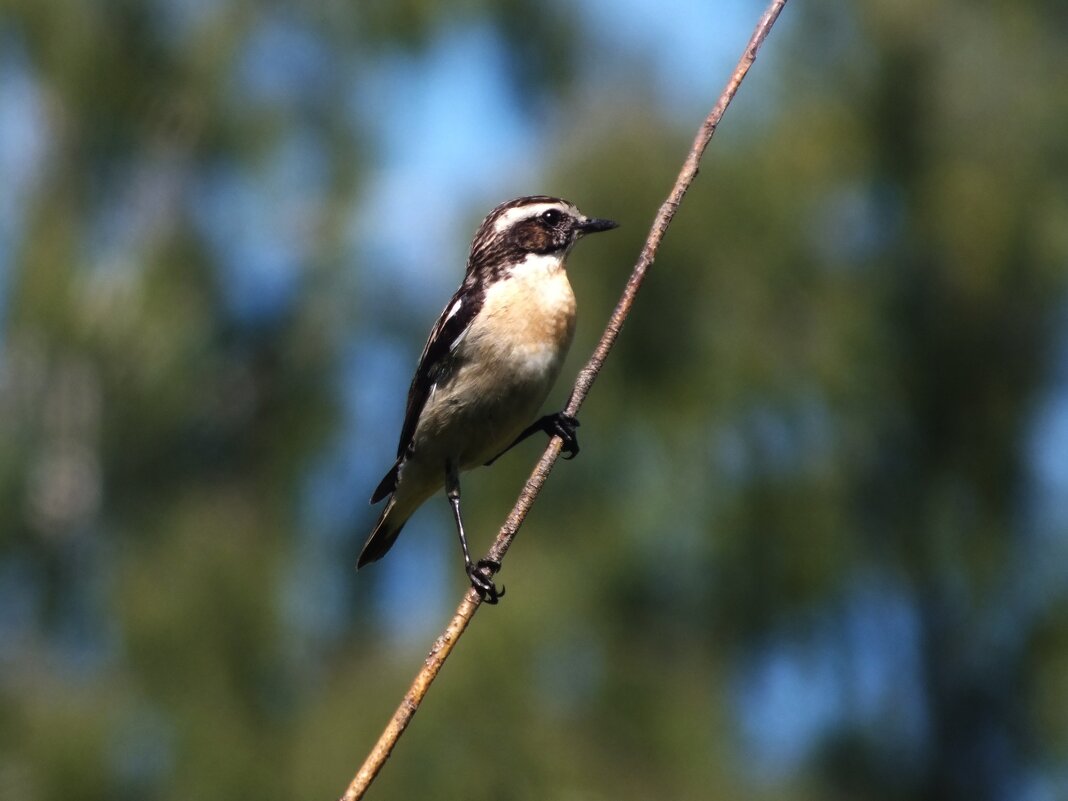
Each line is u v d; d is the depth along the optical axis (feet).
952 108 45.47
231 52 52.75
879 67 45.44
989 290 44.88
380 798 38.70
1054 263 44.73
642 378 44.27
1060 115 45.47
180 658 42.83
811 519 44.62
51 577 48.73
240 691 42.93
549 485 44.29
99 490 50.34
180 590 43.62
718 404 44.39
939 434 46.73
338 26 53.26
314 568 47.65
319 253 52.11
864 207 46.57
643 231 43.52
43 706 42.24
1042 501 47.88
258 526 47.34
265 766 41.34
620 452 44.73
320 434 51.08
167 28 53.31
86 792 41.27
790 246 44.39
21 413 50.85
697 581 44.93
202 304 52.26
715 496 44.29
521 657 40.14
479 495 44.73
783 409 45.19
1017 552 47.14
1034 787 48.06
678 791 40.98
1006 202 44.29
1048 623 46.96
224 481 51.19
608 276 43.93
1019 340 46.32
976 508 46.83
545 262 28.78
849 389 45.44
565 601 41.70
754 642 45.52
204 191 53.57
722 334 44.39
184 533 45.85
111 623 44.45
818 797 45.98
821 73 46.47
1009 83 45.47
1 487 49.52
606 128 44.37
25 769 41.42
